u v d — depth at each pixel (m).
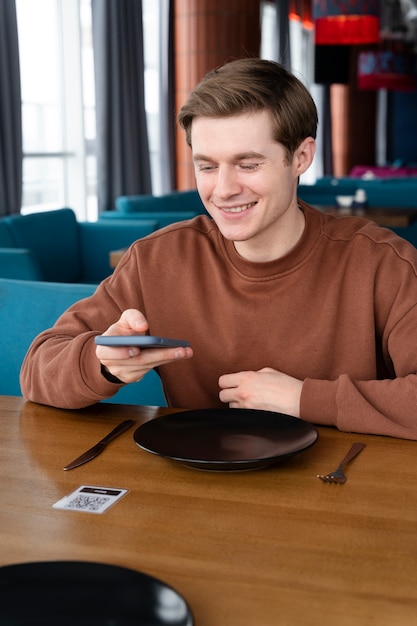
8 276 3.30
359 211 5.71
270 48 10.59
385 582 0.76
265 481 1.01
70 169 6.77
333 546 0.84
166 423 1.17
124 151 6.40
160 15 6.96
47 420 1.28
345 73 7.11
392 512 0.92
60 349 1.35
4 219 4.28
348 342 1.41
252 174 1.24
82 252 4.98
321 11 6.08
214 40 7.07
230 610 0.71
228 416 1.19
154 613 0.66
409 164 12.77
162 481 1.02
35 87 6.38
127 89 6.33
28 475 1.04
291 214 1.37
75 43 6.54
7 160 4.98
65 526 0.89
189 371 1.47
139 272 1.50
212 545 0.84
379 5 6.08
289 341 1.41
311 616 0.70
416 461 1.09
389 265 1.40
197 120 1.23
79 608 0.67
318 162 11.12
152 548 0.83
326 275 1.41
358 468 1.06
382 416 1.19
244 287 1.41
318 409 1.23
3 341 1.77
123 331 1.19
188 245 1.49
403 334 1.36
